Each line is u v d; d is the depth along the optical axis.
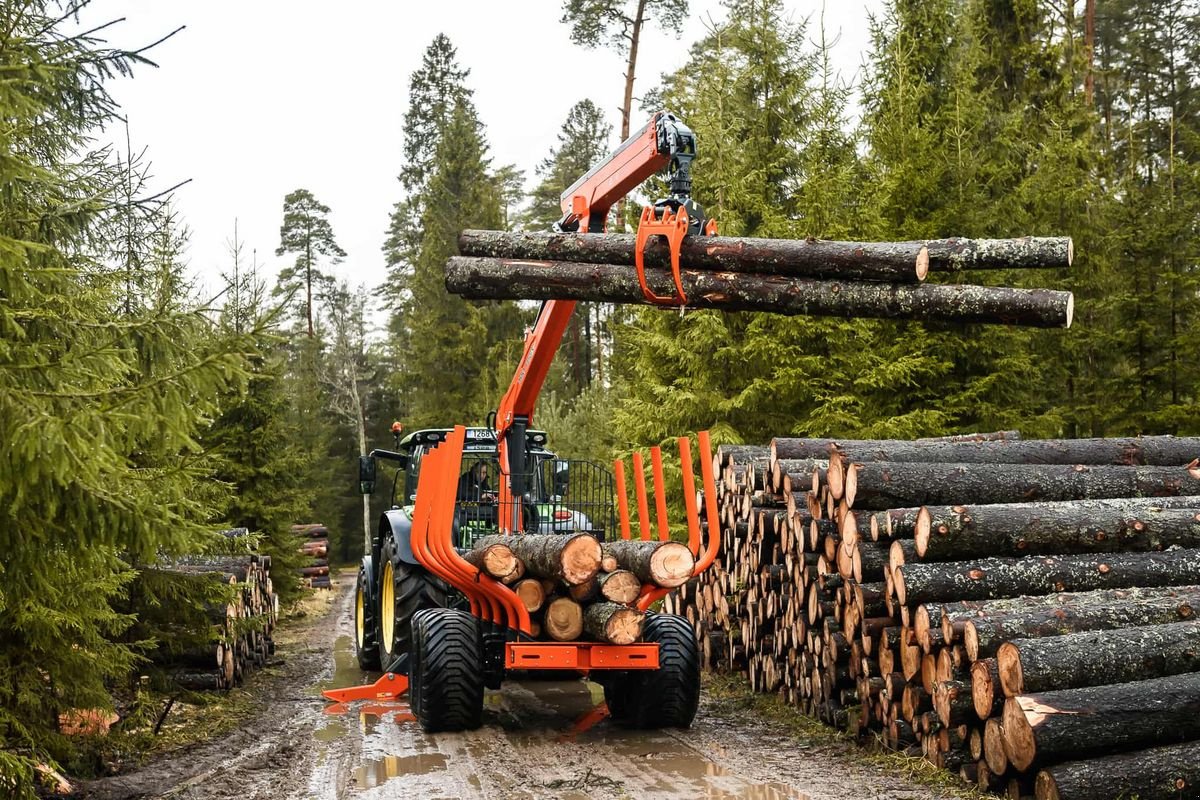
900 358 13.11
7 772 4.67
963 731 5.92
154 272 6.66
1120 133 26.59
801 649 8.26
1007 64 19.16
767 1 16.31
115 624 6.62
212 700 8.77
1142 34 31.88
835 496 7.22
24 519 4.39
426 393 39.12
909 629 6.41
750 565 9.34
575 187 7.71
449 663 7.48
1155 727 5.05
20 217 5.11
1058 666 5.22
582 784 6.01
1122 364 15.39
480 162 43.00
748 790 5.84
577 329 42.12
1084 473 7.00
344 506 39.34
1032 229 14.77
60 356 4.67
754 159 15.98
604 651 7.34
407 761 6.65
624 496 9.08
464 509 9.30
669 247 6.02
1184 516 6.47
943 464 7.03
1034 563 6.30
